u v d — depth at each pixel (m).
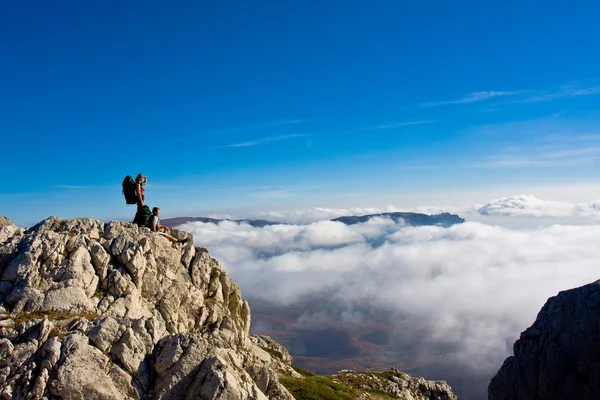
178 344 21.14
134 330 21.48
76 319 22.45
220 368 20.41
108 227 29.25
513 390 93.69
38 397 18.48
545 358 90.19
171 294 28.19
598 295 88.06
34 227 28.94
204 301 30.45
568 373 85.81
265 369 24.69
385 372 63.28
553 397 86.31
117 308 25.03
